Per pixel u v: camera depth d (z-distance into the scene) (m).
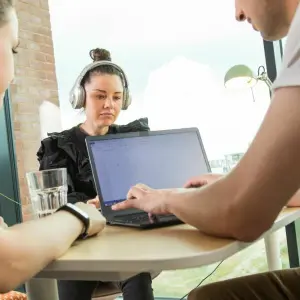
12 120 3.11
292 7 0.76
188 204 0.75
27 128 3.29
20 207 3.00
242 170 0.66
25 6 3.42
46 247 0.64
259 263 2.25
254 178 0.64
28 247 0.61
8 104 3.04
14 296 1.45
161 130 1.32
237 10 0.90
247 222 0.65
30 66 3.39
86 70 1.86
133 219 1.01
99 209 1.13
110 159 1.19
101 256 0.64
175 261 0.58
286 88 0.62
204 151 1.37
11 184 3.00
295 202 1.00
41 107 3.39
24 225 0.68
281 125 0.61
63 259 0.65
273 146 0.62
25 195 3.11
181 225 0.91
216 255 0.61
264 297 0.89
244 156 0.67
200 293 0.89
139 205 0.92
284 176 0.62
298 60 0.61
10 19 0.71
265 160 0.62
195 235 0.75
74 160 1.74
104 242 0.77
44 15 3.37
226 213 0.67
